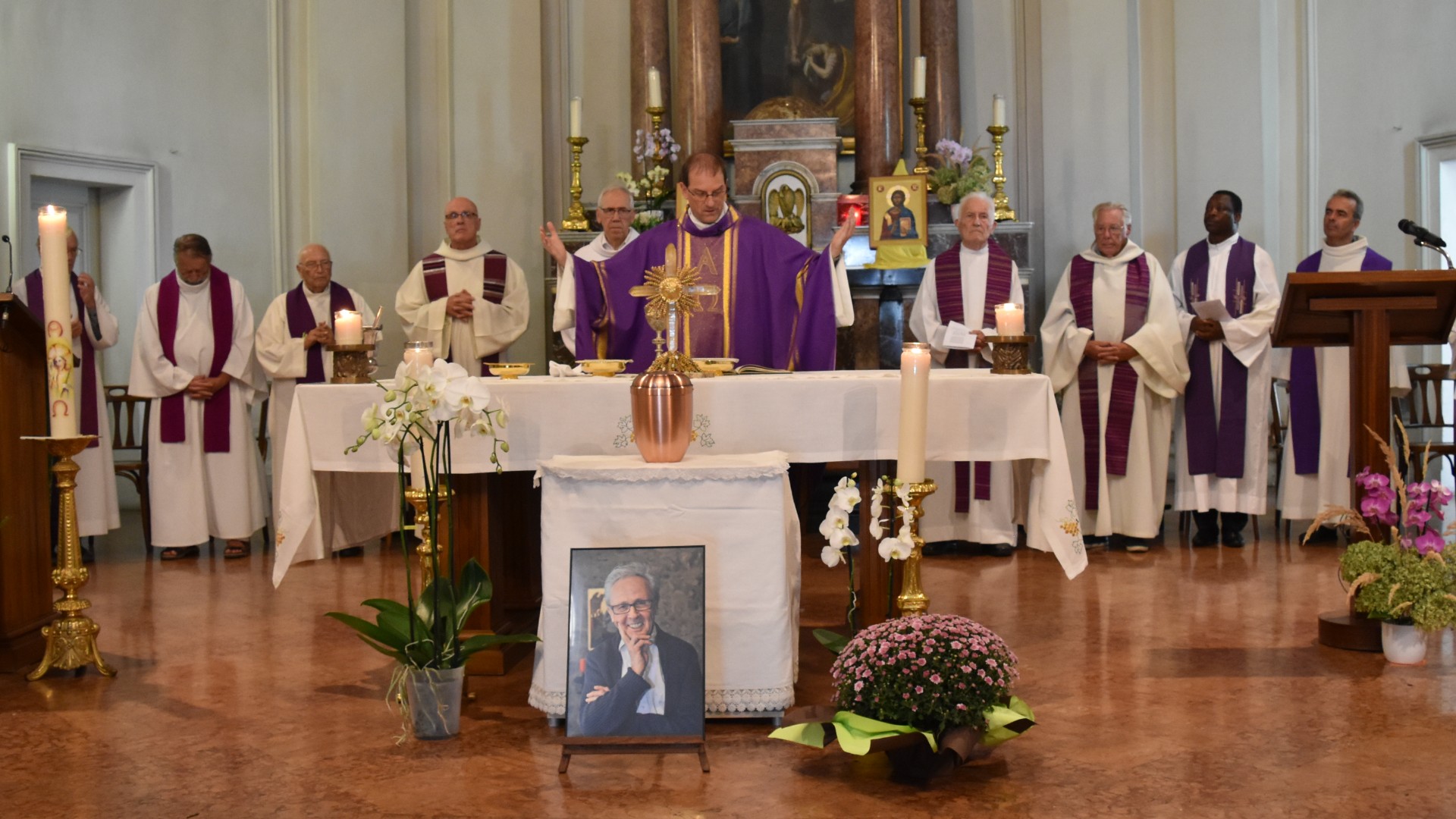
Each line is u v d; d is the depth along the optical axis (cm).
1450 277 400
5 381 402
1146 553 618
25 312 403
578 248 798
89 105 760
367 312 709
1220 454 634
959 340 636
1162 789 280
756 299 464
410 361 364
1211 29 809
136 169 781
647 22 851
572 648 312
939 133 831
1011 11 849
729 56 853
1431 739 312
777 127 786
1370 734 316
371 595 527
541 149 873
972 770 295
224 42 812
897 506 366
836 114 848
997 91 851
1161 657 399
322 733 331
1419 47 729
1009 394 383
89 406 644
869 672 294
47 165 739
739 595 333
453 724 327
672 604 314
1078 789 281
